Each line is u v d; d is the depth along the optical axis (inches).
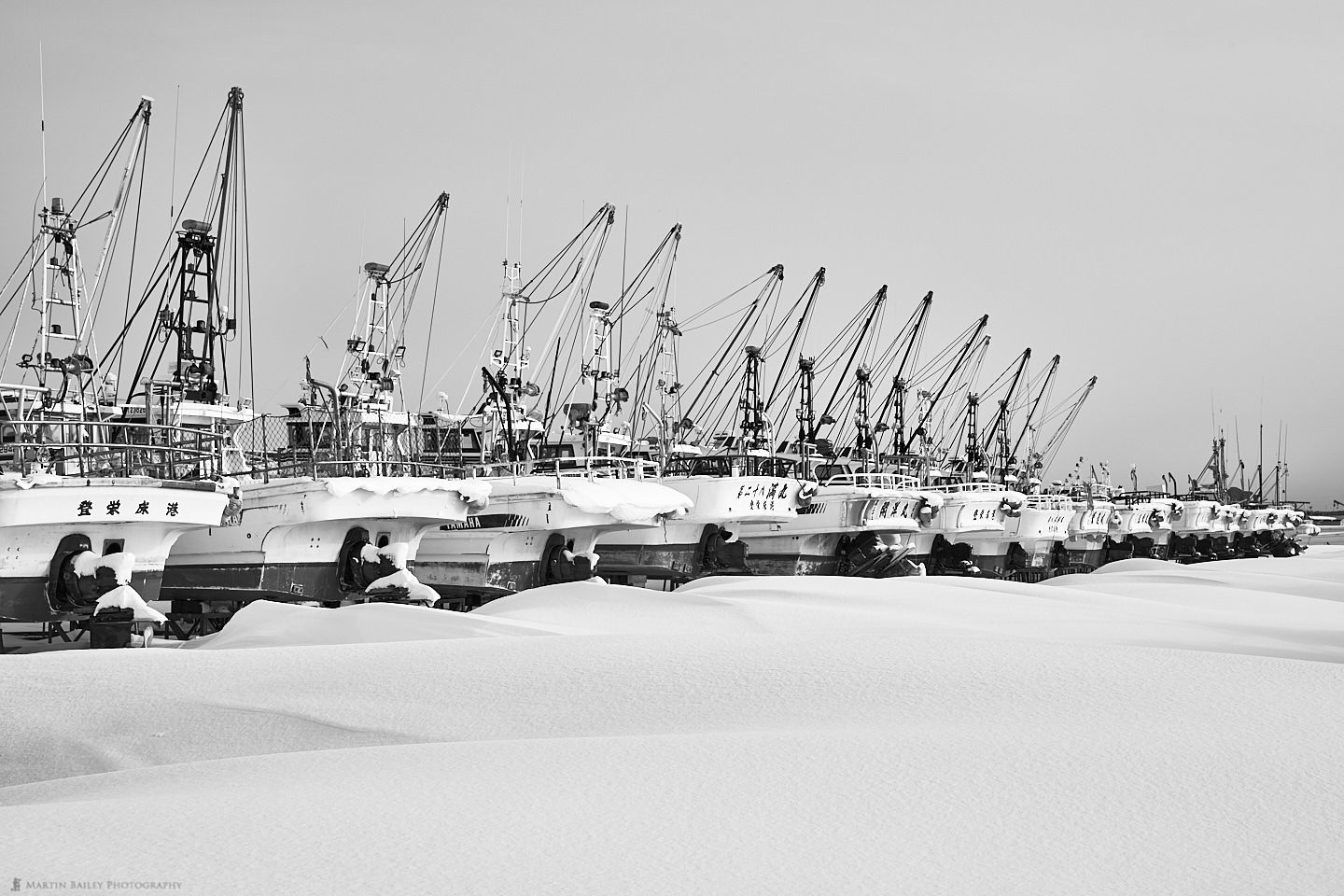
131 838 344.5
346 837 346.9
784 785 407.5
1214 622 1038.4
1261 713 534.9
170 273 1359.5
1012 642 714.2
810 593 1184.2
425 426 1732.3
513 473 1568.7
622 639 735.7
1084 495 2812.5
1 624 1159.6
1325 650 828.6
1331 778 415.8
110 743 541.6
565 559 1476.4
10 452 1154.7
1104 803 387.2
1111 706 553.3
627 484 1485.0
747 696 583.8
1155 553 3004.4
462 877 314.0
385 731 544.1
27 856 327.3
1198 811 379.2
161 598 1296.8
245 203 1435.8
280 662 675.4
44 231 1261.1
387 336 1699.1
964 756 445.7
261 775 444.1
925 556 2117.4
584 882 312.3
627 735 522.9
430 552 1497.3
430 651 699.4
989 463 3139.8
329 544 1246.3
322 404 1478.8
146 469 1178.6
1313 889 315.3
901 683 603.2
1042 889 313.0
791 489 1748.3
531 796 394.9
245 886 305.3
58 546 1001.5
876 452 2571.4
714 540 1713.8
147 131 1339.8
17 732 554.9
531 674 632.4
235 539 1251.8
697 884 312.7
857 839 350.6
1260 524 3403.1
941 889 311.7
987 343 2955.2
